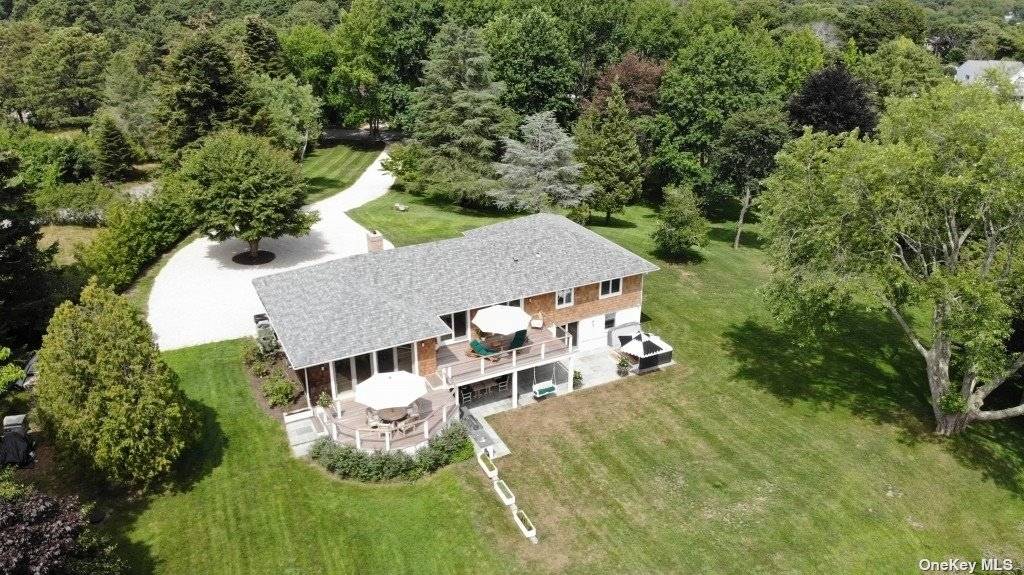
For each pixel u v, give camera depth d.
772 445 29.08
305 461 26.58
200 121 51.66
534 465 27.17
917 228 28.91
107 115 67.19
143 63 90.62
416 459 26.17
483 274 33.28
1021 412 27.97
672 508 25.06
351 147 84.88
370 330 28.31
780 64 83.69
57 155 61.94
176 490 24.66
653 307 42.56
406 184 62.50
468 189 58.03
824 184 28.28
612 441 28.94
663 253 51.78
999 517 25.56
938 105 28.64
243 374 32.31
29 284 31.61
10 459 24.66
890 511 25.42
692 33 83.06
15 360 28.83
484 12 81.75
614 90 60.34
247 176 43.34
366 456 25.78
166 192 48.38
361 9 79.25
